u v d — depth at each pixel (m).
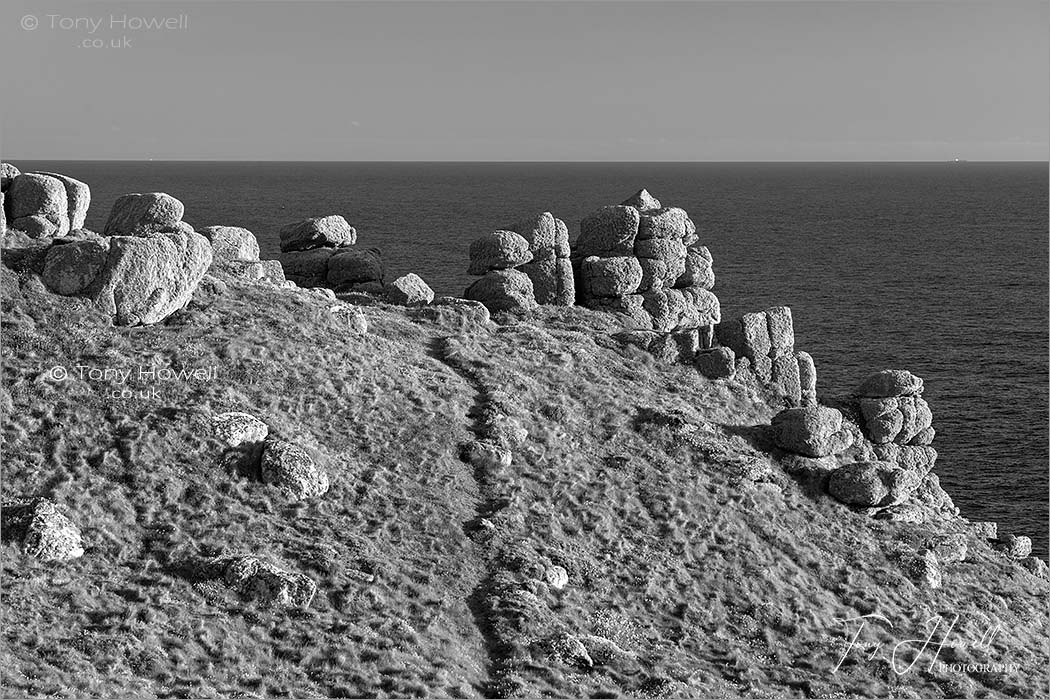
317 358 44.03
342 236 65.88
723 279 157.75
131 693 25.66
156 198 48.38
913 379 51.47
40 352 38.78
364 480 38.06
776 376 55.03
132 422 36.31
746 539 41.47
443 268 145.62
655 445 45.97
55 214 45.91
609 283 60.72
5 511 30.69
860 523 45.47
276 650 29.12
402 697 28.28
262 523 34.16
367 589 32.28
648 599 36.56
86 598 28.88
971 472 74.06
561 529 38.88
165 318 43.72
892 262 183.62
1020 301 145.25
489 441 42.03
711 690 32.03
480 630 32.47
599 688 30.66
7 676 24.84
